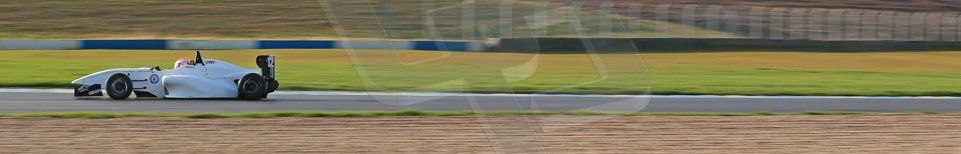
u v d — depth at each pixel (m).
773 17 44.56
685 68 27.25
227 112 13.28
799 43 35.38
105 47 32.84
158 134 10.87
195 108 13.79
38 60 27.14
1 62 25.53
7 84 17.88
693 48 34.28
